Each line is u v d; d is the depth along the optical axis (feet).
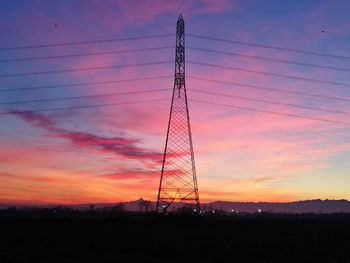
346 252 138.72
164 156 252.42
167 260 122.62
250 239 178.60
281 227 261.03
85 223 286.87
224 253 135.33
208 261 121.49
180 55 238.07
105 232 218.18
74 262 118.11
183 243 160.97
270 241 169.07
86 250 143.33
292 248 147.43
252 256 131.03
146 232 216.33
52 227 255.91
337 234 206.69
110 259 124.06
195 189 263.08
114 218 324.80
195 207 272.31
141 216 348.38
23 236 192.75
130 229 238.27
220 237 187.62
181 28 238.07
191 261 121.29
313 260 122.11
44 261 118.93
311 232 220.84
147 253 137.08
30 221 307.78
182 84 239.09
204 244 157.38
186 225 265.95
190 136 247.50
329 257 129.08
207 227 252.42
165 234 203.21
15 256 127.54
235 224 283.38
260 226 268.21
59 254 133.69
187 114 244.42
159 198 266.77
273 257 128.98
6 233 210.79
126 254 134.31
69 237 186.50
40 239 177.99
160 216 273.13
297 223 308.81
